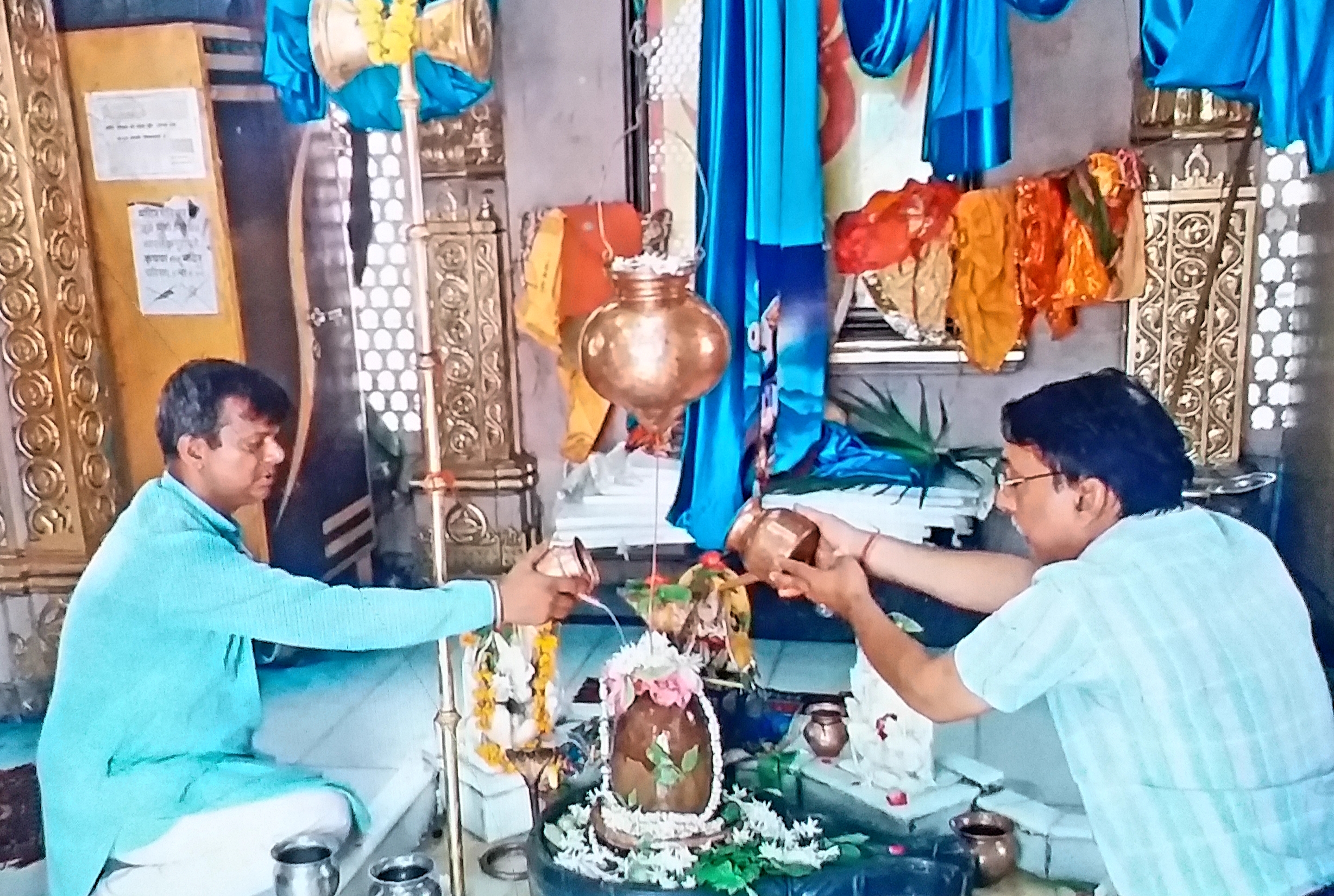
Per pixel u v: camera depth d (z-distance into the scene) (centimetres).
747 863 158
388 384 255
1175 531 130
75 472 198
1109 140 227
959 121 210
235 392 161
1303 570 220
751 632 240
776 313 229
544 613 156
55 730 160
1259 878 123
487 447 257
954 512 223
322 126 238
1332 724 129
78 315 199
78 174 200
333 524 243
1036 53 227
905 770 173
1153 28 189
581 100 242
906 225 231
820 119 235
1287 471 228
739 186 222
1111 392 136
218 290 206
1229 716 123
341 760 195
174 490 162
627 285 138
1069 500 135
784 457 236
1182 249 226
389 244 250
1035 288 227
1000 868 163
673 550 239
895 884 157
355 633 151
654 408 142
